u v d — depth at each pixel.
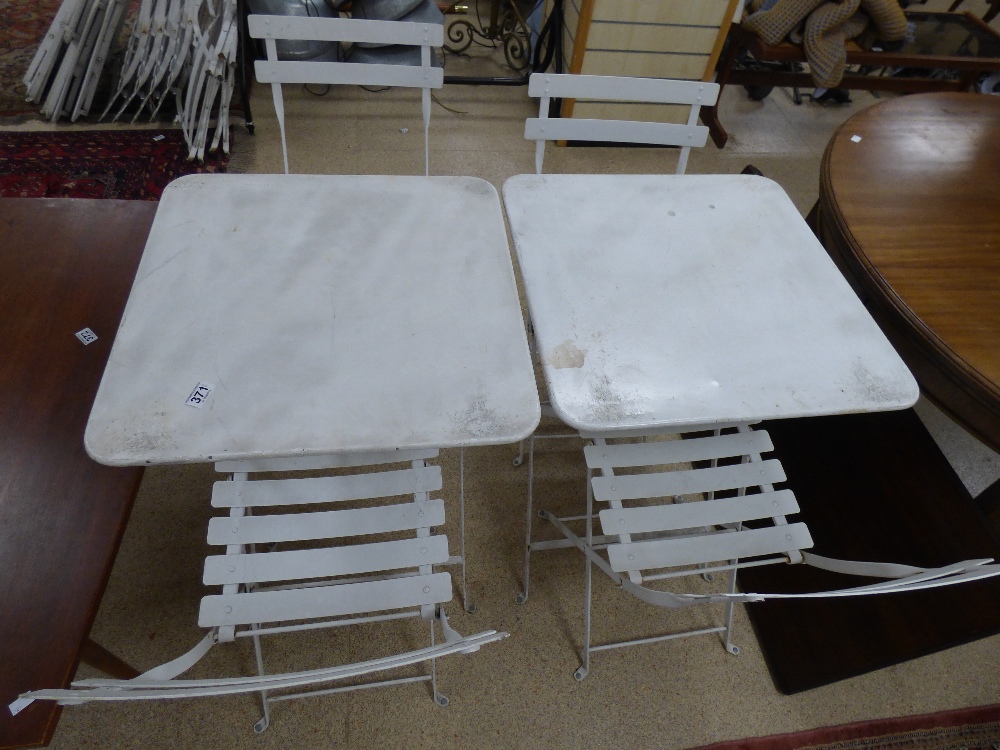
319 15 2.81
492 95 3.22
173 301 1.09
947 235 1.47
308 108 2.96
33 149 2.49
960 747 1.48
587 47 2.68
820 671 1.47
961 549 1.36
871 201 1.55
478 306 1.15
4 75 2.81
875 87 3.11
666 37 2.68
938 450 1.54
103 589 0.97
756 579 1.72
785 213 1.41
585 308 1.17
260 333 1.06
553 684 1.48
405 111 3.04
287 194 1.30
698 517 1.21
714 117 3.13
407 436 0.96
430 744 1.38
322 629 1.52
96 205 1.41
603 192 1.40
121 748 1.31
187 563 1.58
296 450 0.93
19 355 1.16
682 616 1.62
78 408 1.11
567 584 1.65
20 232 1.34
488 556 1.68
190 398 0.97
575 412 1.01
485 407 1.01
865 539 1.54
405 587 1.10
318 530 1.11
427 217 1.30
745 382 1.08
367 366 1.04
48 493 1.02
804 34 2.61
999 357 1.23
